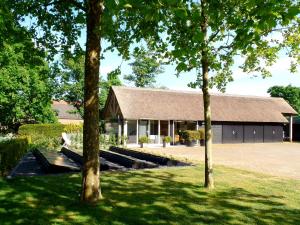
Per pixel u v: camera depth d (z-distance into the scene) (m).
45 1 9.37
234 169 14.95
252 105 46.69
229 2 6.25
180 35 5.60
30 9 9.23
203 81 10.12
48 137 30.59
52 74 11.05
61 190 9.39
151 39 7.99
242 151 28.78
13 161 14.48
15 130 41.69
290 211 7.80
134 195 8.95
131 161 14.47
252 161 20.22
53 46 10.77
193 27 5.41
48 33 10.57
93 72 7.97
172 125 40.97
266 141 45.19
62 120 70.25
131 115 36.09
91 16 7.90
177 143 38.72
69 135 31.17
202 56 8.72
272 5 4.77
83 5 9.35
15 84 34.84
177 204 8.13
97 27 7.34
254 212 7.63
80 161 14.80
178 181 11.20
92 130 8.04
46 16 10.06
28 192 9.02
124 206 7.82
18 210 7.36
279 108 48.62
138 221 6.78
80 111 52.16
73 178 11.30
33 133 34.16
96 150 8.16
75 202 8.06
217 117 40.97
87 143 8.06
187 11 4.98
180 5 4.94
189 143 36.28
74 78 51.00
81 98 51.38
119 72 8.43
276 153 27.05
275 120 45.22
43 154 15.44
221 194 9.38
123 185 10.31
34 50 10.15
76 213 7.23
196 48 5.36
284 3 4.92
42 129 37.56
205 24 8.38
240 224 6.77
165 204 8.10
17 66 34.44
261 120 43.91
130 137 38.47
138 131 39.06
